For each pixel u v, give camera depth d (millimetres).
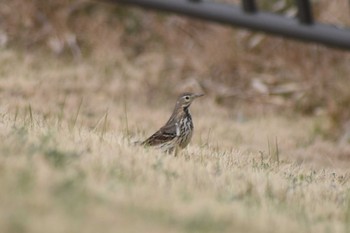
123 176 8602
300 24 15938
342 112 18422
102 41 21734
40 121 11781
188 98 11961
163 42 22141
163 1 17047
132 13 22641
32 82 18359
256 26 16281
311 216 8672
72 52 21562
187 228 7043
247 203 8609
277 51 20859
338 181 11062
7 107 14430
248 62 20844
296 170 11523
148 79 20422
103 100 18219
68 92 18469
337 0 20844
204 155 11281
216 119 17938
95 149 9766
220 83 20625
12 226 6152
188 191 8539
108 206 7297
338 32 15727
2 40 21625
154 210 7473
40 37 21828
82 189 7621
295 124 18578
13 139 9164
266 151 14641
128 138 11594
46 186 7430
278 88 20281
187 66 20969
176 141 11836
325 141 17266
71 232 6258
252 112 19453
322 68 20125
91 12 22406
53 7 22062
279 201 9070
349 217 8883
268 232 7535
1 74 18984
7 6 22078
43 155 8531
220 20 16609
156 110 18359
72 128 11375
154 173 9070
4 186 7195
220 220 7547
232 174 9938
